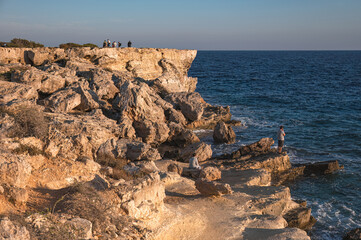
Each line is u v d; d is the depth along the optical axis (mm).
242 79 104375
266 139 28516
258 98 65562
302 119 46094
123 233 9594
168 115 37875
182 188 17406
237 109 54094
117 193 10984
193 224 12547
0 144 12562
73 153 15500
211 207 14773
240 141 35094
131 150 23359
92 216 9234
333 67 169500
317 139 36031
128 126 27578
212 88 81438
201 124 40344
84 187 10734
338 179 24547
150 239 10258
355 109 53625
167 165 22297
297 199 21281
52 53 41031
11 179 9844
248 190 18375
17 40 46031
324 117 47312
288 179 24672
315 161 28750
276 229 12812
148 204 11641
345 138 36375
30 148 13477
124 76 41062
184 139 32844
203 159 27141
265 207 15609
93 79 35031
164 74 46406
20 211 9078
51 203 10055
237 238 11969
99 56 45031
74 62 39188
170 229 11648
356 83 93250
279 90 77938
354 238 16031
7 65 34688
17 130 14750
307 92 74250
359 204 20594
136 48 50062
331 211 19656
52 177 12266
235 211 14484
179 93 41781
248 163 24844
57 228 8000
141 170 17812
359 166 27422
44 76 31703
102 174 14969
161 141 32250
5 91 26328
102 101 32188
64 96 29594
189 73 127125
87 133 21219
